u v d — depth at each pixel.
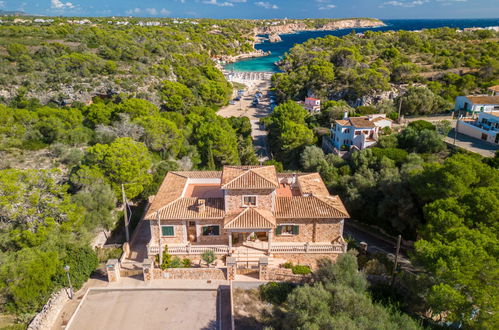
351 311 23.09
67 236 33.06
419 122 66.44
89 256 31.47
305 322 21.64
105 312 27.73
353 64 127.25
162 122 62.50
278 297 28.91
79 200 37.47
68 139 61.22
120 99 91.38
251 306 28.30
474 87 96.88
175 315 27.42
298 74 137.38
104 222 38.28
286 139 70.75
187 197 36.38
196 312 27.80
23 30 129.75
